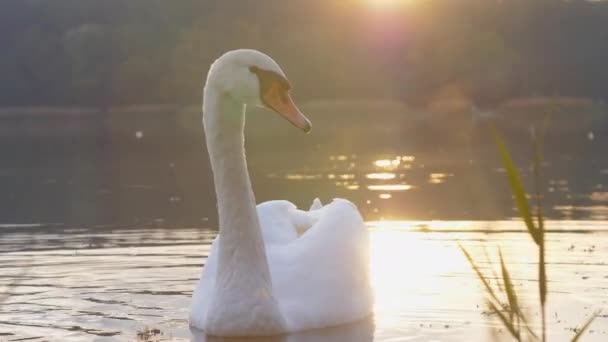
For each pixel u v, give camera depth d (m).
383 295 9.45
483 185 18.58
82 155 28.62
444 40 51.94
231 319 7.88
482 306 8.91
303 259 8.56
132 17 55.59
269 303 7.92
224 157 8.09
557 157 24.61
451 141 31.16
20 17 55.12
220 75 8.05
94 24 55.19
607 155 24.86
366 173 21.30
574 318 8.38
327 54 52.31
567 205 15.41
